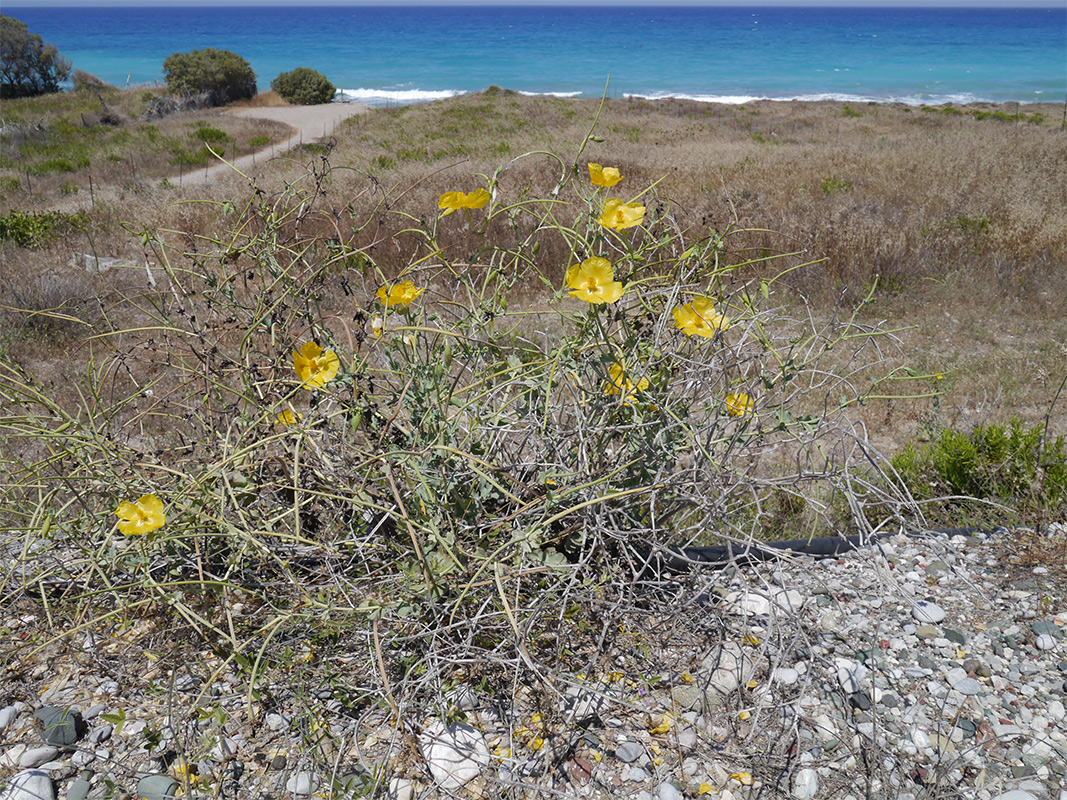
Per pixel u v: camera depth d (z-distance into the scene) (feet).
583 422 6.00
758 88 183.01
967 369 16.98
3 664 6.06
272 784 5.05
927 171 37.24
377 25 550.77
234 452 6.02
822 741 5.67
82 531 6.32
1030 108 104.01
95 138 72.64
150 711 5.62
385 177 34.14
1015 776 5.46
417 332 6.36
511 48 321.52
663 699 5.90
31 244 27.50
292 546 6.41
